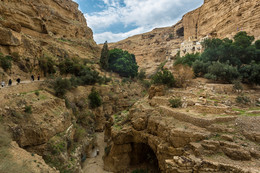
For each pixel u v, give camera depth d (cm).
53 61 4500
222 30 6256
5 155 1253
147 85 7031
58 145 2053
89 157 3047
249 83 3200
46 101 2392
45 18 6488
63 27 7250
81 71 4872
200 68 3753
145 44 14162
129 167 2620
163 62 9838
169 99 2583
